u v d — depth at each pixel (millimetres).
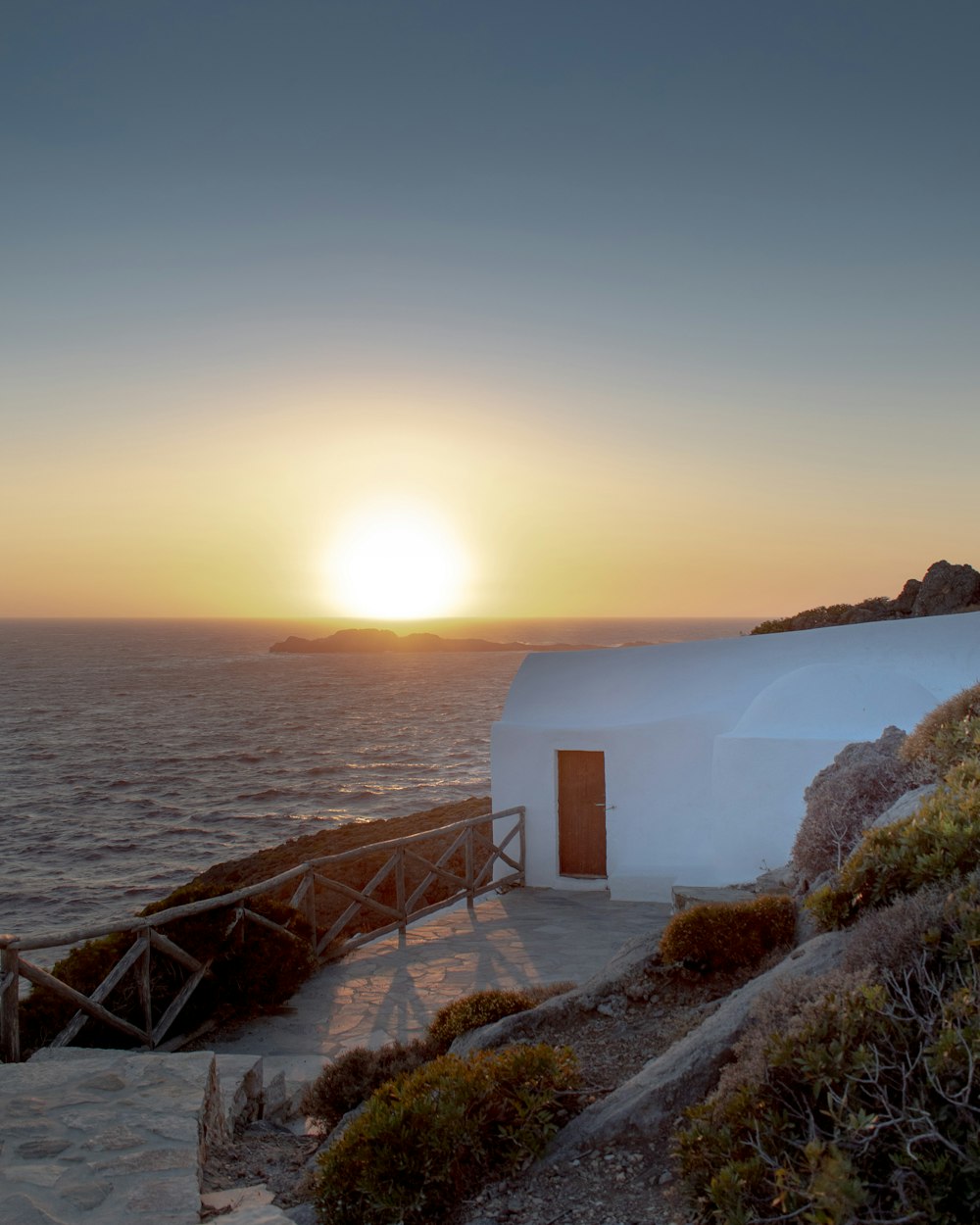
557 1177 4297
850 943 4656
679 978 6664
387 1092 4848
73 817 55031
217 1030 8461
